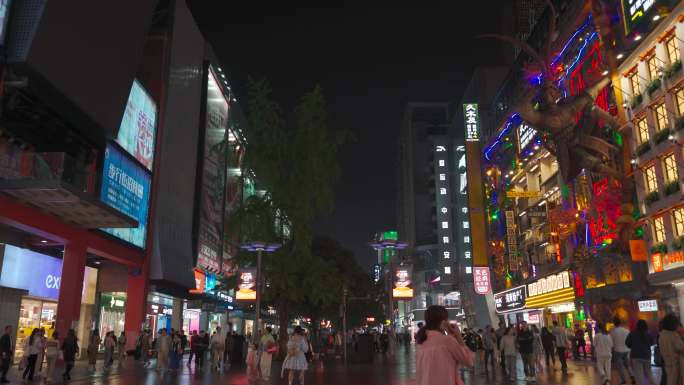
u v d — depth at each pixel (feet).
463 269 288.71
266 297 92.07
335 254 147.33
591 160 97.50
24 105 81.10
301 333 55.72
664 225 81.51
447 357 16.11
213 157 187.62
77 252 90.68
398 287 87.40
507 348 59.72
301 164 96.68
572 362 88.07
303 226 94.48
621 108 93.09
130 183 119.75
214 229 186.50
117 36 96.37
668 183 80.43
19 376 65.26
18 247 84.94
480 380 58.75
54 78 80.53
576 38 112.98
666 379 34.42
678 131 77.36
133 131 122.62
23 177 70.28
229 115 216.13
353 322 195.21
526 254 151.53
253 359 61.93
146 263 126.72
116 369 81.20
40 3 74.49
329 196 96.78
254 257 93.20
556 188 132.36
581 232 114.42
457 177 325.21
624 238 90.07
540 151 141.38
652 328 84.17
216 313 195.00
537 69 139.64
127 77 102.99
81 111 91.09
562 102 106.01
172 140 146.72
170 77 145.28
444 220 348.59
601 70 99.81
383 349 124.26
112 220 85.92
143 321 122.52
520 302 155.63
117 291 121.80
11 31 73.77
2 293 81.15
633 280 90.27
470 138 200.03
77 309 89.45
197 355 82.94
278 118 99.35
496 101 188.75
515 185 161.79
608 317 97.91
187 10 162.61
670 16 78.23
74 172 79.10
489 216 185.88
